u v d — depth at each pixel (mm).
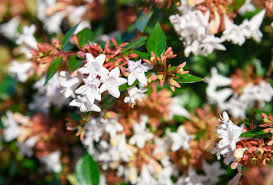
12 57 683
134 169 457
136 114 440
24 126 569
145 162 454
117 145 451
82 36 406
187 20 414
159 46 379
